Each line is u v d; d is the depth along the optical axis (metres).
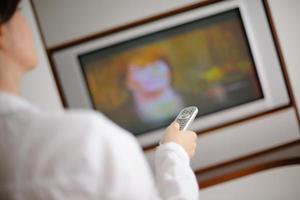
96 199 0.44
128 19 1.75
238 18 1.77
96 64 1.74
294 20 1.76
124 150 0.45
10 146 0.46
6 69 0.52
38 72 1.56
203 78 1.78
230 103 1.80
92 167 0.43
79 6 1.74
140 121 1.77
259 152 1.84
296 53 1.77
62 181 0.43
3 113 0.48
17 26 0.53
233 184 1.69
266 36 1.79
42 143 0.45
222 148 1.82
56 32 1.74
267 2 1.76
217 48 1.77
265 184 1.69
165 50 1.75
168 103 1.77
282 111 1.82
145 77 1.76
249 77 1.80
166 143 0.80
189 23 1.75
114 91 1.76
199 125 1.80
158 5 1.75
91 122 0.45
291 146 1.84
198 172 1.82
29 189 0.44
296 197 1.70
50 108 1.57
